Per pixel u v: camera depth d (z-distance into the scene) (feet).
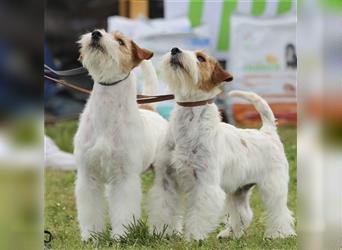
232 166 36.17
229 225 39.29
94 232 33.81
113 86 33.76
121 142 33.68
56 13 85.10
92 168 34.17
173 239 32.94
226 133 36.65
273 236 37.68
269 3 80.38
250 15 80.53
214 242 33.71
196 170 34.12
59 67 84.79
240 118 79.00
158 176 34.86
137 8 81.97
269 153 38.45
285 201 38.68
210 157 34.12
